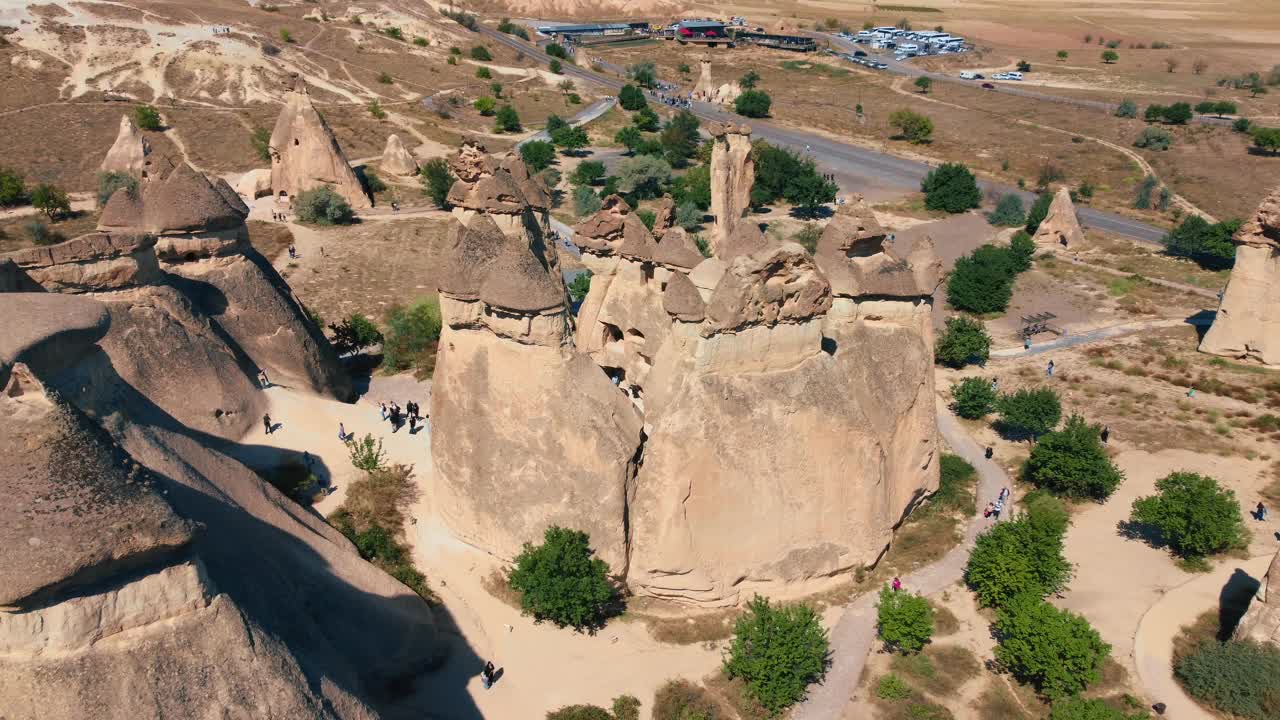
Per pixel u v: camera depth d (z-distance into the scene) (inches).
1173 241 3041.3
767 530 1179.9
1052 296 2699.3
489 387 1171.9
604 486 1136.2
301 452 1417.3
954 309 2620.6
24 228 2871.6
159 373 1331.2
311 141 3390.7
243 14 6008.9
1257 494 1515.7
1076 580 1285.7
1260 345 2070.6
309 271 2743.6
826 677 1087.0
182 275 1529.3
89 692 617.0
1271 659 1059.3
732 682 1067.3
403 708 975.6
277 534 971.3
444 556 1229.1
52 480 620.1
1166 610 1217.4
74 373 859.4
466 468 1206.3
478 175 1846.7
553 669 1076.5
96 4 5290.4
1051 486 1533.0
